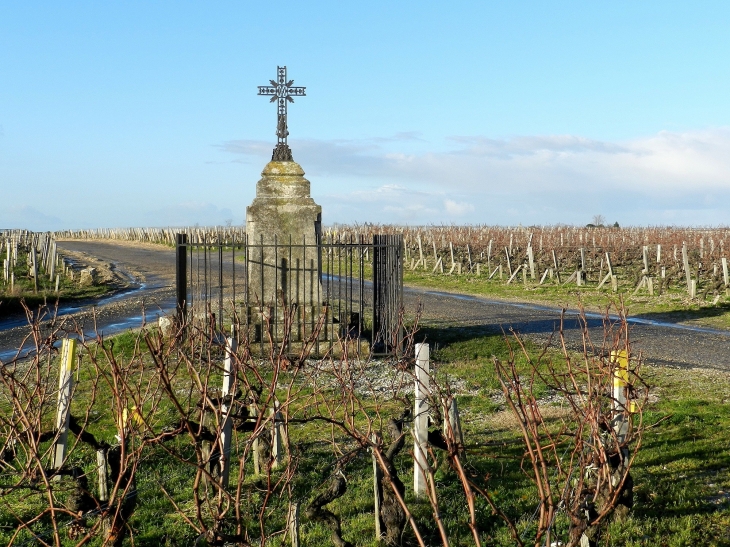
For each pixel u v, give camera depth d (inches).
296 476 270.5
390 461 220.4
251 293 511.8
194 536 223.9
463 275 1333.7
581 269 1169.4
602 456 168.7
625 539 222.4
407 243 1688.0
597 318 759.1
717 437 321.4
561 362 500.7
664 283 995.9
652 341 613.9
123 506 188.5
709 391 420.2
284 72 530.6
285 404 176.4
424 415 249.1
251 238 511.8
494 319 749.9
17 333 674.8
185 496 257.4
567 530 217.5
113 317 795.4
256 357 451.2
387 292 519.2
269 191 516.1
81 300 985.5
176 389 392.2
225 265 1643.7
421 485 251.8
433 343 585.0
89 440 233.0
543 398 403.2
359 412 357.4
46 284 1106.1
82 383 409.7
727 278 928.3
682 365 509.7
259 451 279.9
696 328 693.3
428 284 1210.0
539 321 733.3
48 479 171.3
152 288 1173.7
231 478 272.2
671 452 301.3
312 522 231.5
